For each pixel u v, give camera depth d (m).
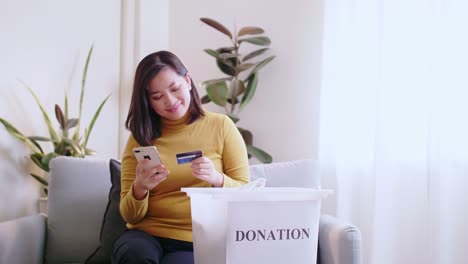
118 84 2.73
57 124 2.49
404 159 2.16
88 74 2.60
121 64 2.73
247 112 2.75
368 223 2.31
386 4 2.20
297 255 1.27
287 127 2.67
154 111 1.69
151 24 2.78
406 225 2.15
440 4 2.03
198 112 1.71
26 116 2.35
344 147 2.37
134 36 2.75
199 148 1.67
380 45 2.21
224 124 1.72
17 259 1.70
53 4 2.46
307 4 2.64
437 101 2.03
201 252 1.27
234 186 1.57
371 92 2.31
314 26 2.62
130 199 1.55
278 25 2.71
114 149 2.71
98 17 2.64
